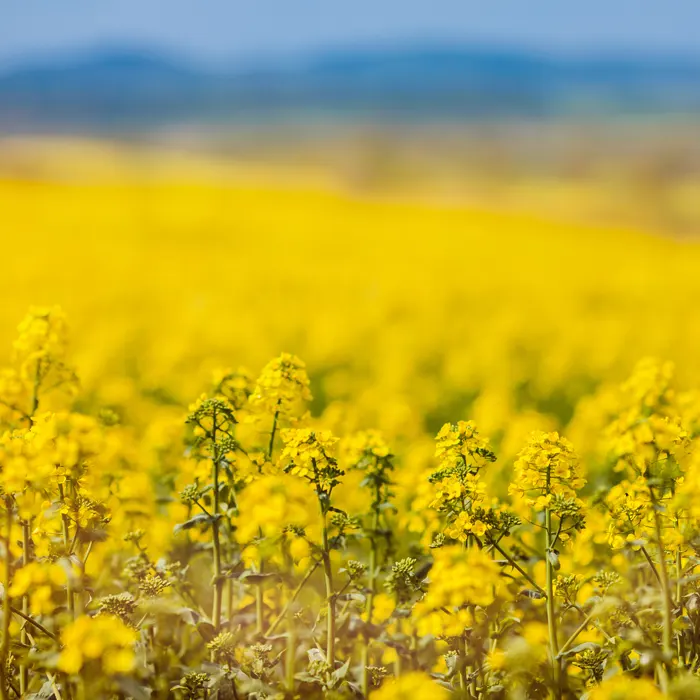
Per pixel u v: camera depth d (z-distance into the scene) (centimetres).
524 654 422
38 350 603
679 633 457
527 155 6606
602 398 940
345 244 3238
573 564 553
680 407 601
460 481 470
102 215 3609
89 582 503
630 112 10894
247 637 504
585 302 2323
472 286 2442
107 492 589
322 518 469
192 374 1392
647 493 464
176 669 450
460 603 418
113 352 1491
